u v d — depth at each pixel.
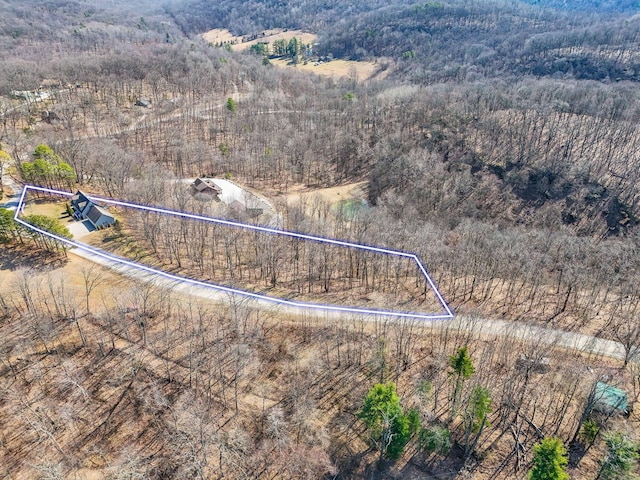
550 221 138.12
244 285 93.62
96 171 131.25
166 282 92.00
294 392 69.69
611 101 179.25
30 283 87.31
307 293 92.75
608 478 57.28
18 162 127.19
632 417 66.31
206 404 67.62
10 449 60.56
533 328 84.06
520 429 65.56
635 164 150.12
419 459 62.88
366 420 59.91
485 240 104.56
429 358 77.00
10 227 96.31
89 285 88.50
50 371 70.62
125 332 78.38
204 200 127.25
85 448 61.28
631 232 129.88
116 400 67.44
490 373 73.69
